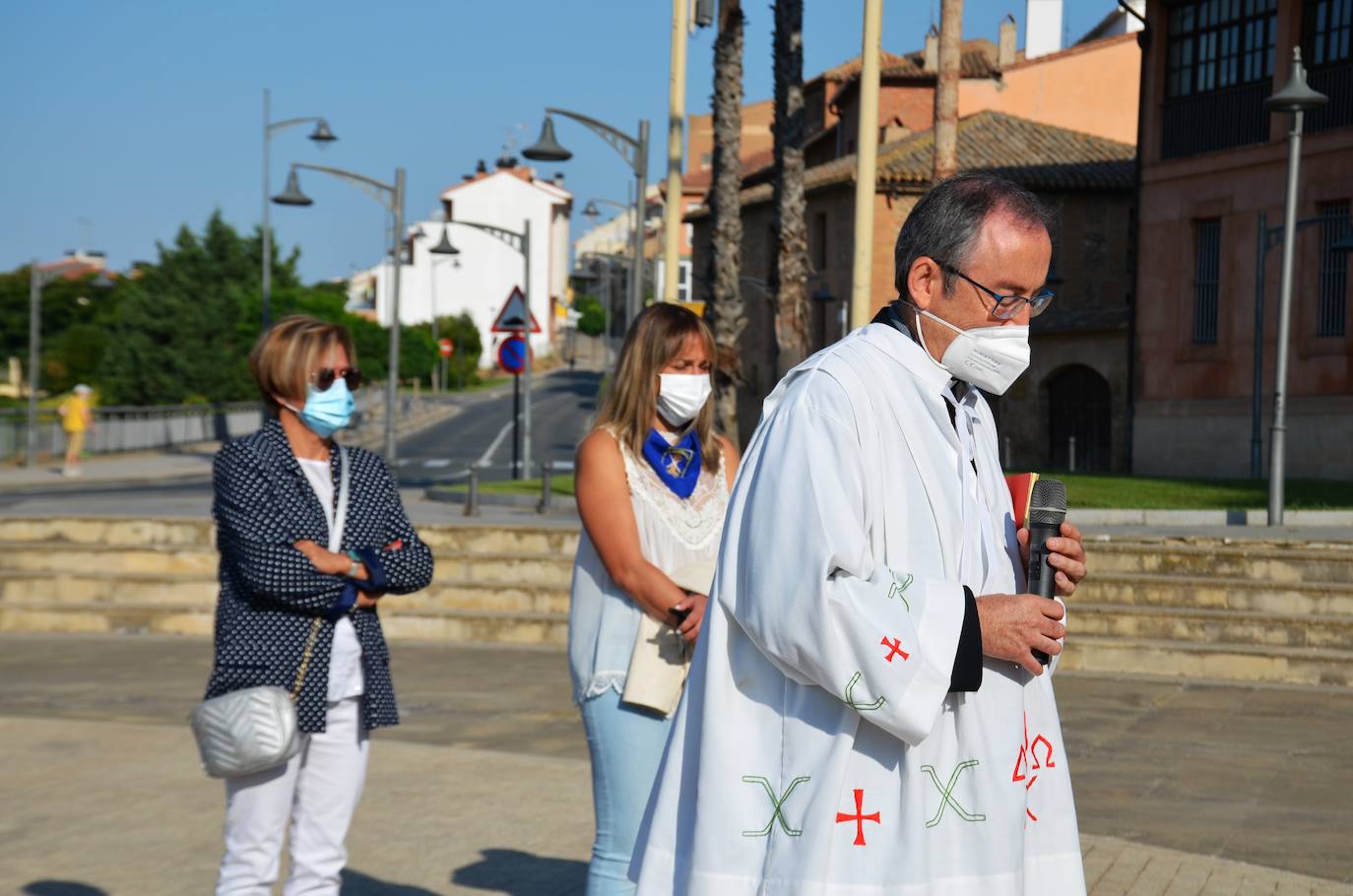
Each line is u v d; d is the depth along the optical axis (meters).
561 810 6.30
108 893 5.09
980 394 2.78
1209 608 11.63
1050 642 2.47
